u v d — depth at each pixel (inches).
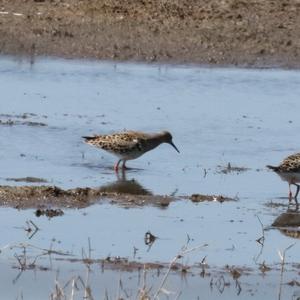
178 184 660.1
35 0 1063.6
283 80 918.4
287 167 638.5
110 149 692.7
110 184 655.1
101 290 485.7
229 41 990.4
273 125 799.7
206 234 564.1
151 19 1030.4
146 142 698.8
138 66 944.9
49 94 860.0
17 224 569.3
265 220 591.8
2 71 918.4
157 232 564.1
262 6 1062.4
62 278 499.5
